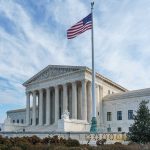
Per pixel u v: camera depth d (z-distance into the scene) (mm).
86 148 34438
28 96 116312
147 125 52406
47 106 106625
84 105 94750
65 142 40094
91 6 59344
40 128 102375
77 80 98312
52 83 106750
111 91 114250
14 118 144875
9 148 33094
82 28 59344
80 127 87000
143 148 38312
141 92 94562
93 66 57594
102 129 98562
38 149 33656
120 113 99000
